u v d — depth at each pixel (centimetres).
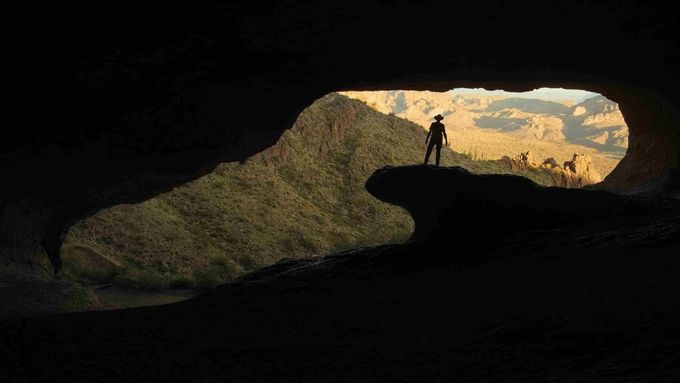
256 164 6056
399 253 1363
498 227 1427
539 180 7450
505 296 870
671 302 684
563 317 673
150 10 1380
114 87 1443
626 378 448
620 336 572
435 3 1504
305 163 6500
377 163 6806
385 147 7181
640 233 1138
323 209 5834
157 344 686
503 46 1709
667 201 1541
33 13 1284
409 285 1108
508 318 717
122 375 539
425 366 543
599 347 553
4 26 1272
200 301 1165
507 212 1445
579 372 491
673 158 2384
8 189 1512
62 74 1377
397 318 813
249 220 4978
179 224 4500
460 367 534
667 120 2312
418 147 7562
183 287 3077
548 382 466
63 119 1431
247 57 1535
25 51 1320
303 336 727
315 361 582
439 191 1513
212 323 851
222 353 630
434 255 1330
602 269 948
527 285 926
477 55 1750
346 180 6444
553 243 1237
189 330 788
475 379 495
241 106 1670
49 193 1609
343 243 5103
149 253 3819
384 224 5788
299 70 1636
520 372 508
